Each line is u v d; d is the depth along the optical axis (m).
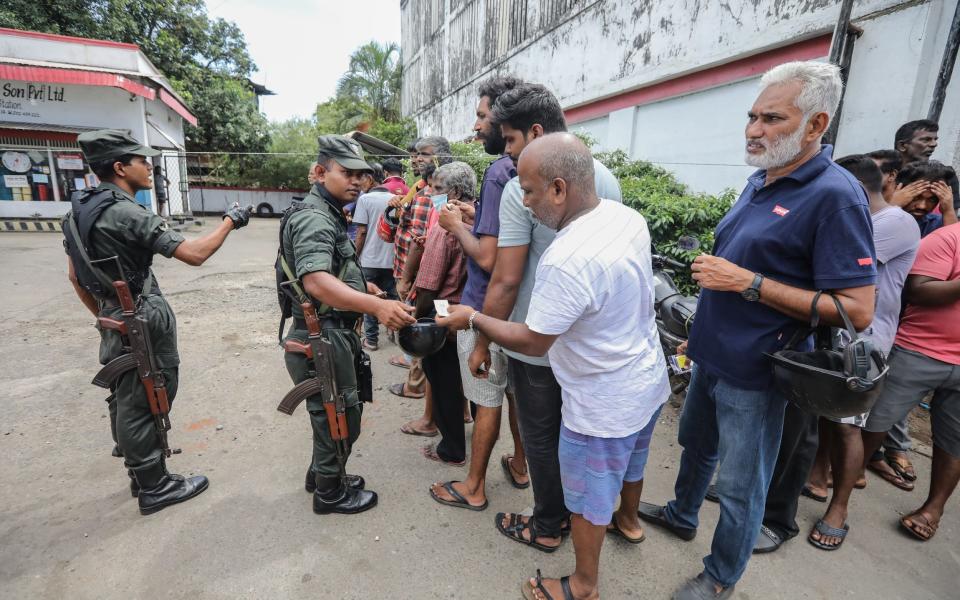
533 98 1.89
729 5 5.67
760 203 1.77
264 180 22.80
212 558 2.08
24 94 11.34
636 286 1.57
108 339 2.23
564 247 1.48
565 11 9.11
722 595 1.91
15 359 4.13
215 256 9.66
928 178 2.61
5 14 14.26
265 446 2.95
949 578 2.12
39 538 2.16
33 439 2.95
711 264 1.70
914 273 2.27
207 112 21.08
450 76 16.06
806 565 2.16
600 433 1.61
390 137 19.39
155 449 2.32
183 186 16.19
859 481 2.74
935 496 2.33
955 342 2.19
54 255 8.65
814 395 1.50
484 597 1.94
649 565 2.14
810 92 1.54
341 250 2.18
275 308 5.92
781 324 1.68
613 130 8.02
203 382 3.81
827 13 4.59
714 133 6.20
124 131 2.24
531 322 1.50
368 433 3.18
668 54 6.66
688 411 2.19
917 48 3.86
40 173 11.85
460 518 2.39
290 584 1.96
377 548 2.17
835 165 1.64
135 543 2.15
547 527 2.16
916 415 3.57
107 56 12.12
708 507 2.57
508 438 3.20
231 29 23.11
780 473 2.17
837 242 1.53
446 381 2.70
